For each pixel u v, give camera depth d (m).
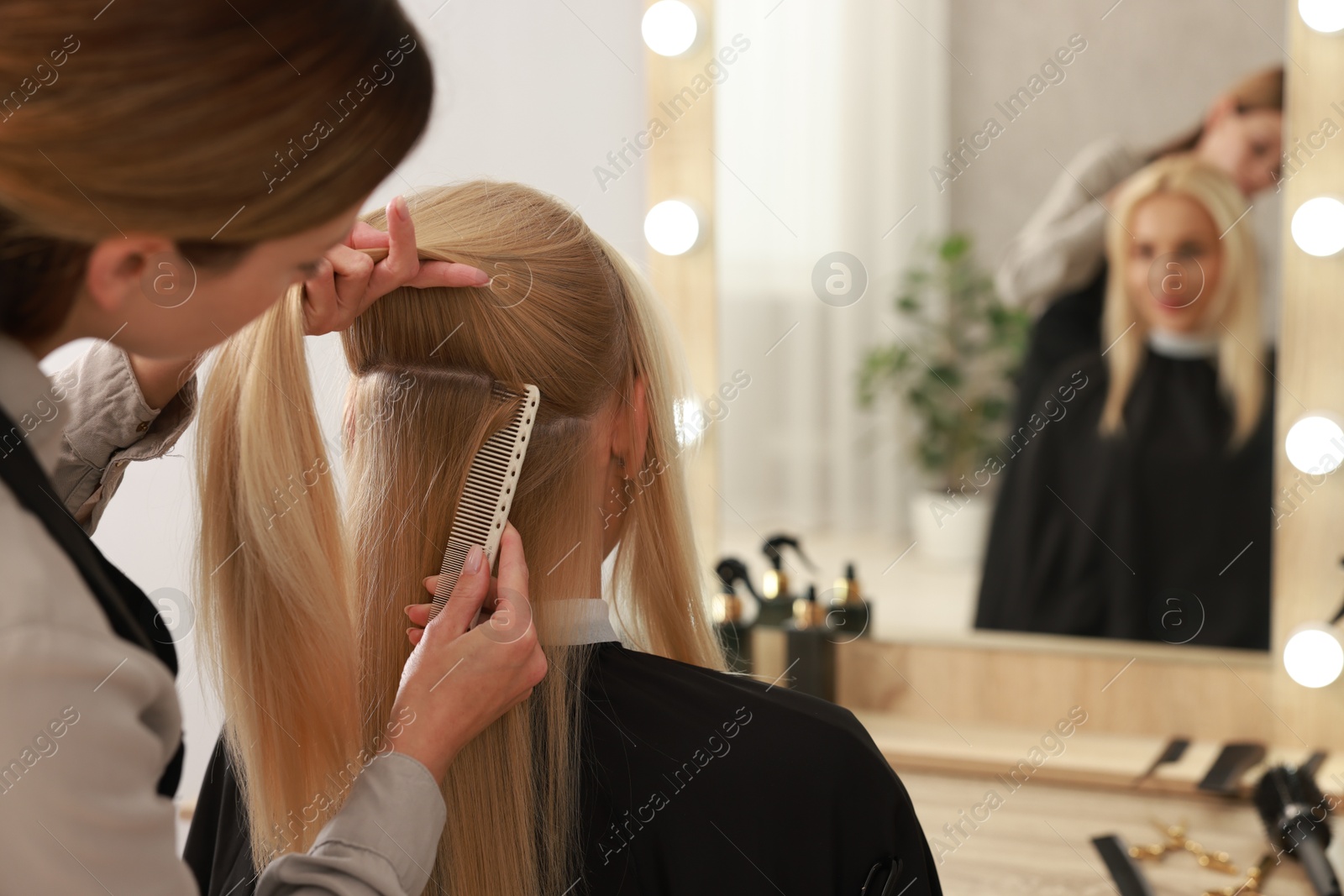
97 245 0.39
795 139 1.26
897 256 1.24
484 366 0.59
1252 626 1.19
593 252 0.63
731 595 1.33
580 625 0.61
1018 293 1.21
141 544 1.41
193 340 0.43
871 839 0.56
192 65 0.37
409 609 0.58
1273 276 1.13
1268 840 1.10
